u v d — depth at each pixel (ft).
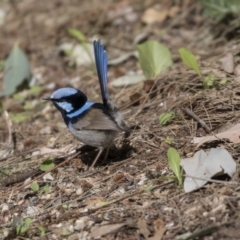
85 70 51.72
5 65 50.42
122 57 50.83
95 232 27.58
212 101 35.76
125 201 29.48
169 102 37.60
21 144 40.34
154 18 56.44
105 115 31.86
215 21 51.62
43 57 56.03
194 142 32.50
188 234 25.86
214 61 42.11
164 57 41.55
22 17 63.57
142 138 35.01
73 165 34.50
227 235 25.27
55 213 30.32
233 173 28.86
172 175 30.66
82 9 61.62
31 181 33.53
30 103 48.21
